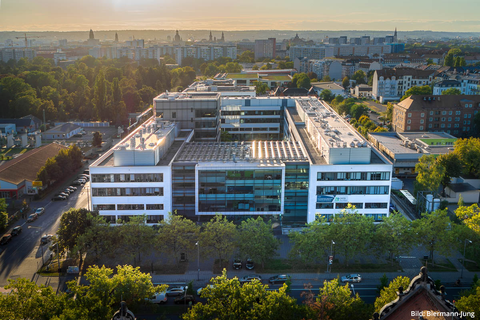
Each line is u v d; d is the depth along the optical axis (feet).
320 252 407.23
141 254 453.58
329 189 486.38
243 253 414.41
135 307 323.57
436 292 190.29
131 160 487.61
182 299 367.04
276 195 499.51
